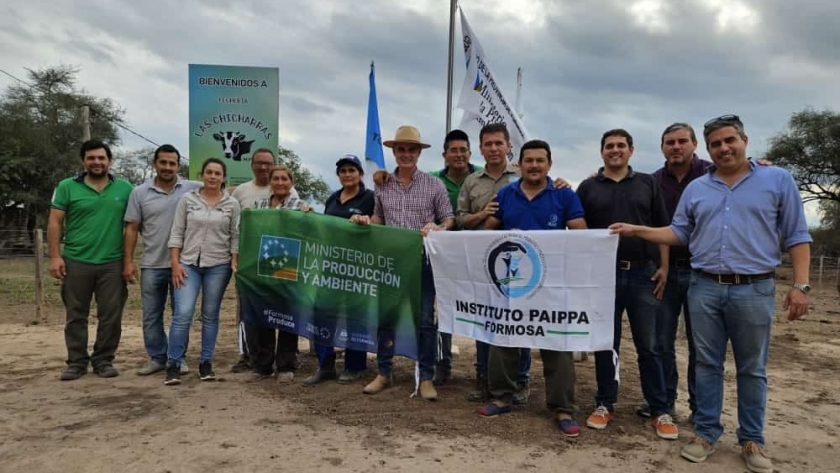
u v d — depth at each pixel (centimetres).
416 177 536
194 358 670
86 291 570
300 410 477
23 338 794
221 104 775
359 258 528
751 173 381
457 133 567
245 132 781
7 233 2788
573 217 448
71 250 564
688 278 450
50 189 3388
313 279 543
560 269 438
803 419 494
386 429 436
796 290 365
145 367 589
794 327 1104
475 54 678
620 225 423
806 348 872
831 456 410
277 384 554
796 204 369
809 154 3247
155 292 580
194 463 369
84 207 561
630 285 439
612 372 454
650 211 444
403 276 512
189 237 556
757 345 379
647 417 473
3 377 575
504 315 454
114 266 575
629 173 449
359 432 429
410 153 525
